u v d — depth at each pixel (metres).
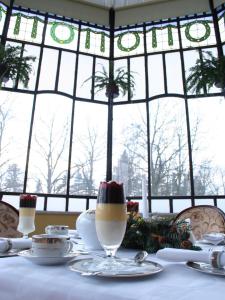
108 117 5.95
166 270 0.70
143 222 1.10
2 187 5.14
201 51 5.41
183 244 1.00
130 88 5.42
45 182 5.36
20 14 5.88
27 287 0.58
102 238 0.76
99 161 5.71
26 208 1.30
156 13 6.23
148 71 6.06
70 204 5.41
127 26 6.38
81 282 0.57
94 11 6.33
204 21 6.00
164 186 5.48
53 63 5.89
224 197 5.15
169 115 5.77
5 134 5.34
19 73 4.79
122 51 6.29
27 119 5.51
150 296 0.49
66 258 0.73
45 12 6.01
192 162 5.46
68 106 5.80
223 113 5.51
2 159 5.24
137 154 5.71
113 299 0.49
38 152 5.45
